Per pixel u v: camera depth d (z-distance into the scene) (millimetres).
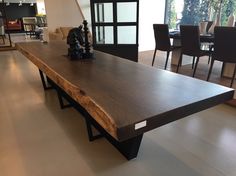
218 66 4742
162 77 1712
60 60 2385
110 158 1802
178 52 4762
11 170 1681
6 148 1946
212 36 3732
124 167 1696
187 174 1614
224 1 5680
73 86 1518
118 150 1881
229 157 1794
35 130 2250
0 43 8961
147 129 1077
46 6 6645
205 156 1810
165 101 1245
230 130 2207
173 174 1617
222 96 1381
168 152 1868
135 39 5215
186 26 3670
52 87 3508
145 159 1785
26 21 13188
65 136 2135
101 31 5285
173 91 1403
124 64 2180
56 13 6832
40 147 1959
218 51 3254
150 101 1245
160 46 4453
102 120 1131
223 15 5766
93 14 5160
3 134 2176
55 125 2352
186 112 1214
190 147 1934
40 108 2793
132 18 5051
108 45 5320
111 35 5305
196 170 1652
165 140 2047
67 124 2371
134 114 1089
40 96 3219
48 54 2740
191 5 6613
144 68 2008
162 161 1758
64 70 1956
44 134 2174
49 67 2076
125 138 1015
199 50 3693
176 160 1767
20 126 2334
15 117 2543
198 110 1275
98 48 5355
